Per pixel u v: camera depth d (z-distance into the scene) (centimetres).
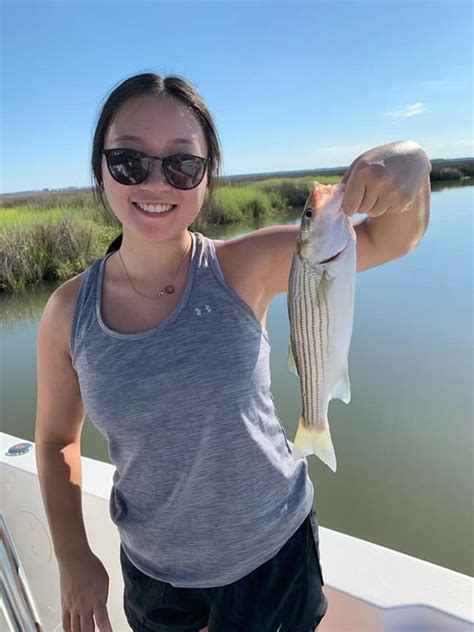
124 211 124
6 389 595
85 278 138
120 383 123
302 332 137
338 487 362
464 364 495
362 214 111
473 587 155
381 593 155
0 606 140
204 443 123
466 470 362
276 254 136
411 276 843
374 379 486
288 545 134
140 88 119
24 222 1308
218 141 137
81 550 149
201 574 131
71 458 154
